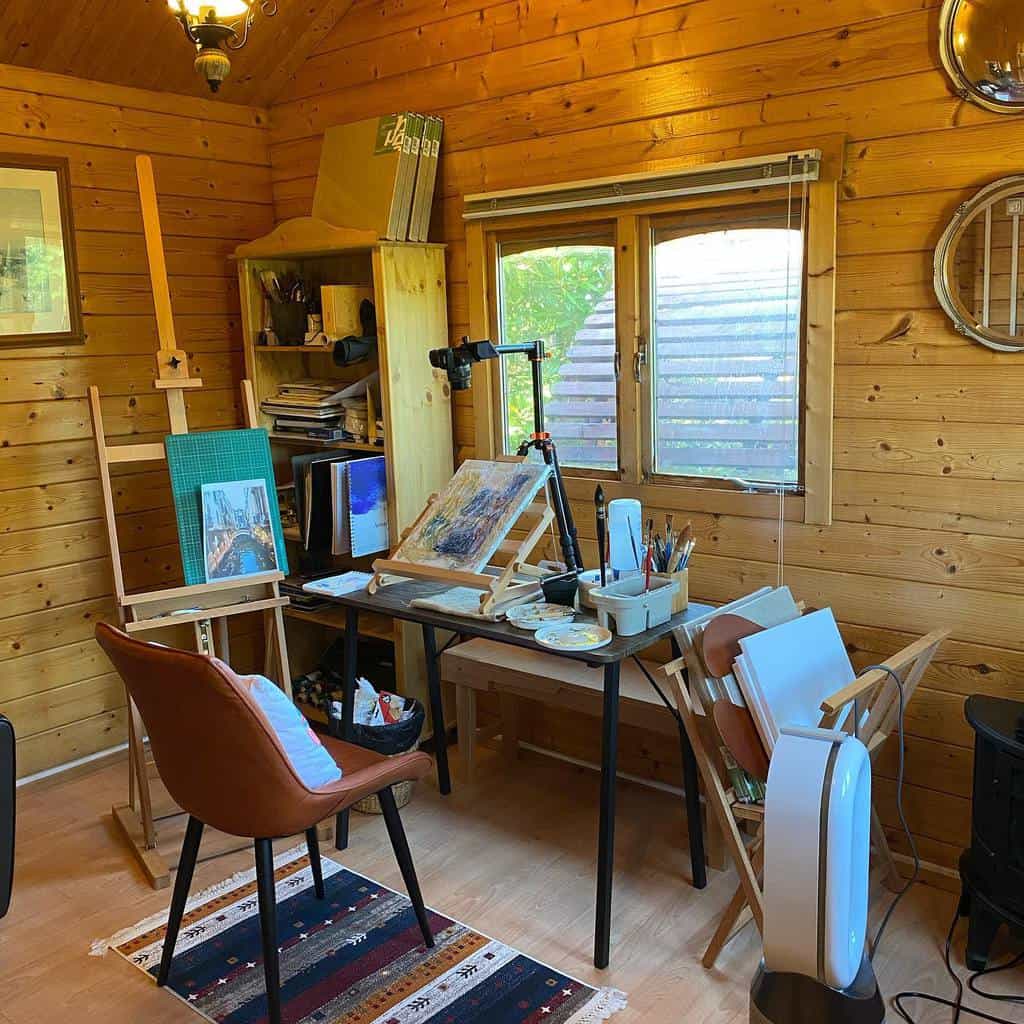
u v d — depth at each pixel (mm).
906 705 2531
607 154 2949
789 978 1708
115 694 3633
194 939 2484
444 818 3051
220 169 3771
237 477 3029
